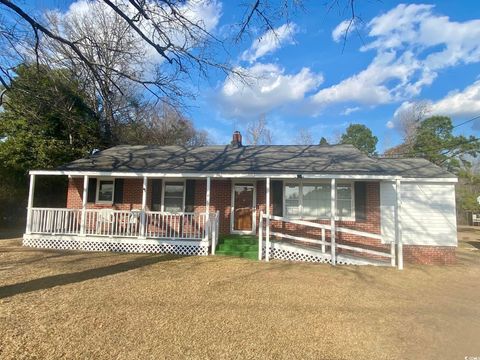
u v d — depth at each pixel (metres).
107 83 11.09
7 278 8.66
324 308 7.03
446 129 40.84
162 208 15.84
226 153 17.38
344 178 13.05
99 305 6.72
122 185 16.03
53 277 8.90
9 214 22.28
